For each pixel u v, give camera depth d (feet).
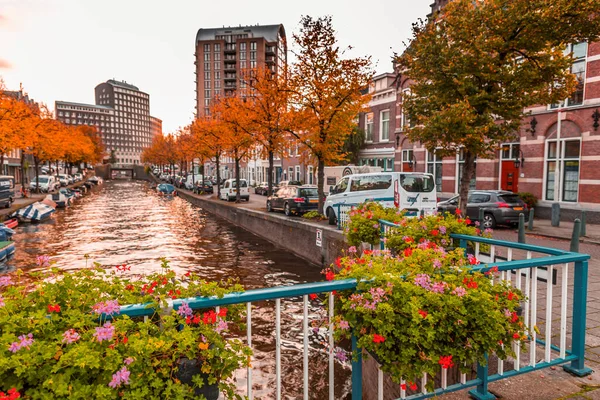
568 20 28.30
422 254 10.06
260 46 337.31
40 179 138.41
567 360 11.13
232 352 6.98
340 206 39.81
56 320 6.66
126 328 6.49
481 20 30.86
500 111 31.73
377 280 8.44
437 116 31.14
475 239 14.57
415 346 8.25
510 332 8.96
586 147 51.01
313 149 54.54
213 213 99.04
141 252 50.42
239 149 89.15
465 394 10.27
